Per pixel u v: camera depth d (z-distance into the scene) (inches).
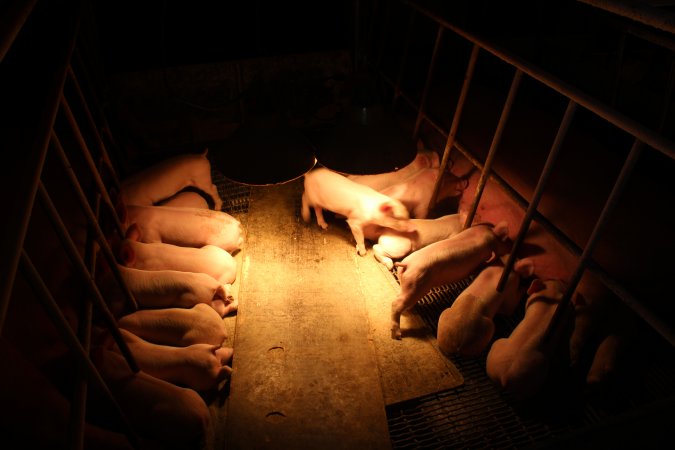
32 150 70.4
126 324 114.5
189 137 188.2
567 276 122.0
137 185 149.0
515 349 107.8
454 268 125.5
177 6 191.6
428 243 140.5
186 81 179.3
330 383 113.9
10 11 63.2
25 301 104.9
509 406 112.2
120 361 100.9
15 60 156.5
